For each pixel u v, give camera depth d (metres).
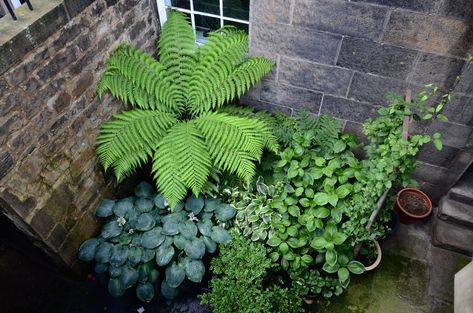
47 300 3.05
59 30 2.28
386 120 2.70
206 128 3.13
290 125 3.48
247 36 3.28
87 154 2.90
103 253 2.92
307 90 3.33
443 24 2.45
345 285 2.77
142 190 3.36
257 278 2.82
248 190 3.31
